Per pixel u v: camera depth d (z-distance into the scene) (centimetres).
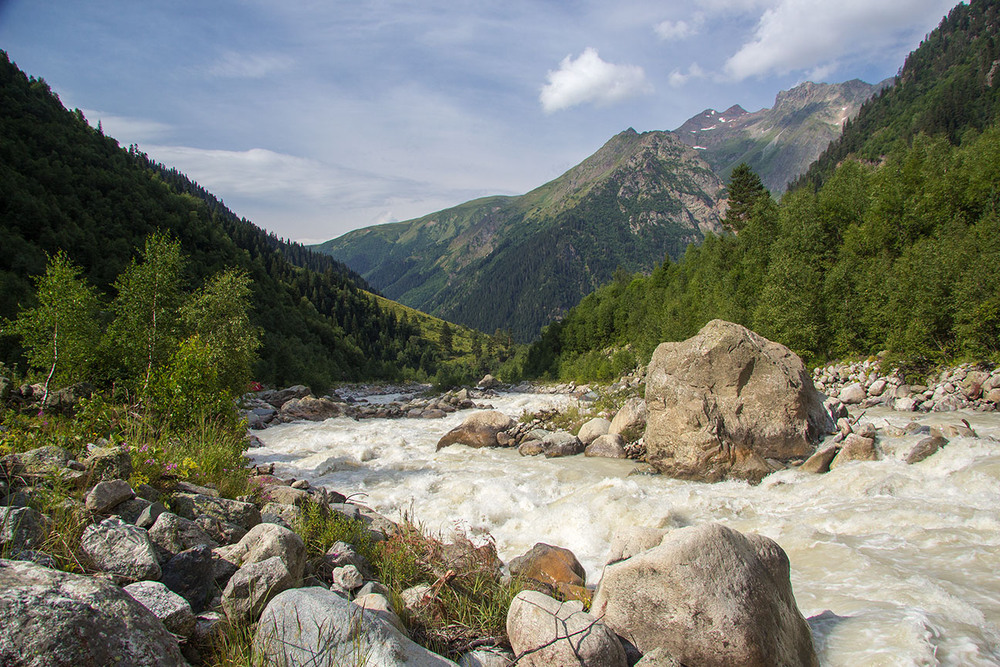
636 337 5975
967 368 2253
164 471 707
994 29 17512
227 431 1189
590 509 1131
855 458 1255
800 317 3198
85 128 10175
